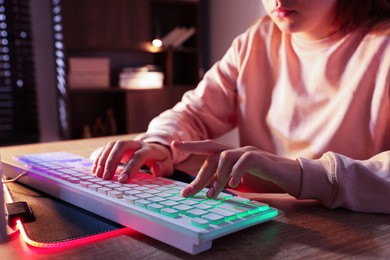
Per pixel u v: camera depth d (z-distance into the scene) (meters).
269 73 1.05
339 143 0.88
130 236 0.47
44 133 3.12
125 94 3.09
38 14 3.00
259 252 0.42
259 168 0.57
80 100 3.16
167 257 0.41
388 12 0.91
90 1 2.86
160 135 0.84
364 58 0.87
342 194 0.56
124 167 0.70
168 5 3.47
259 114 1.05
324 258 0.40
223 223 0.44
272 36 1.05
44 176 0.66
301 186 0.58
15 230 0.50
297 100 0.97
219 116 1.12
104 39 2.94
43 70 3.06
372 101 0.85
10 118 2.96
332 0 0.81
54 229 0.49
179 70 3.67
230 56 1.13
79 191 0.58
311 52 0.95
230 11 3.36
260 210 0.49
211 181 0.57
